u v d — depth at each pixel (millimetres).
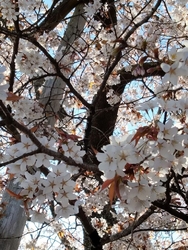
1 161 1528
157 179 1264
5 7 2494
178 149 1187
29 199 1348
